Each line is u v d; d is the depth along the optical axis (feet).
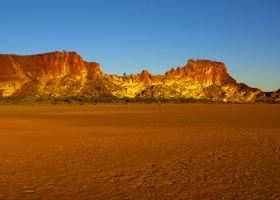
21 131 91.76
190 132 86.84
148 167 44.93
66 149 59.82
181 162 47.98
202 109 269.03
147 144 65.51
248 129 94.63
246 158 50.26
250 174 40.40
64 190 34.42
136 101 532.73
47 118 151.23
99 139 73.51
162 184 36.50
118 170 43.27
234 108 295.48
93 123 120.67
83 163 47.70
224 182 36.96
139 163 47.55
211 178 38.78
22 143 67.56
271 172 41.24
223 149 58.80
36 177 39.75
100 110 244.42
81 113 199.00
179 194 32.78
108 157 52.08
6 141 70.64
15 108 279.90
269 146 61.62
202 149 59.06
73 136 79.51
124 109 265.54
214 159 49.85
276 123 118.01
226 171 42.11
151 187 35.35
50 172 42.27
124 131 90.68
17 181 37.93
